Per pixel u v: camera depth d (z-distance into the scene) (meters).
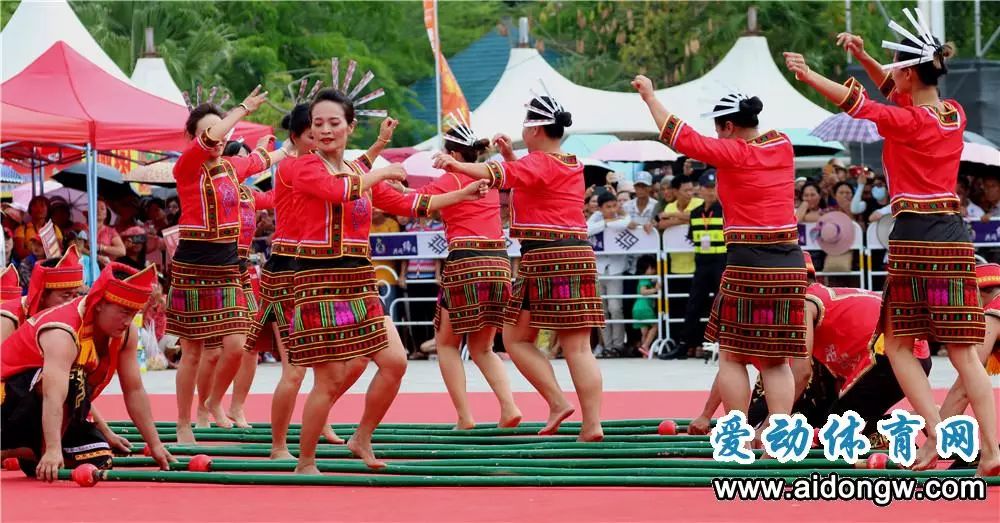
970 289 8.59
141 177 22.33
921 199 8.65
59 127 16.20
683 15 35.25
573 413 12.05
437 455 10.09
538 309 10.68
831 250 18.23
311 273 8.77
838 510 7.62
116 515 7.69
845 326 9.69
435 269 19.56
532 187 10.53
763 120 22.56
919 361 9.73
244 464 9.32
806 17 35.69
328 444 10.96
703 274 18.12
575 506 7.82
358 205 8.84
